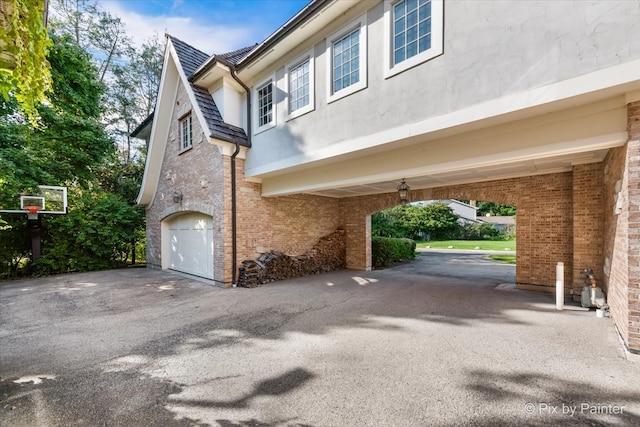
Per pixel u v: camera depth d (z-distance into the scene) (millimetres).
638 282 4172
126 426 2982
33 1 2727
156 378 3963
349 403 3344
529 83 4523
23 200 12312
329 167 8734
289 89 8867
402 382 3779
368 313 6855
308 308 7344
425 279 11391
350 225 14336
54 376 4043
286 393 3564
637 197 4094
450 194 10922
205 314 6969
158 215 14602
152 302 8156
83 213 14484
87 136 14805
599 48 3949
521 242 9398
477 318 6387
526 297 8266
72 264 13859
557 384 3680
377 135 6520
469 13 5129
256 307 7504
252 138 10328
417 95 5832
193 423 3027
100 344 5195
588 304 6996
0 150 11922
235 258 10242
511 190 9570
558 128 4855
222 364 4352
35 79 3137
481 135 5684
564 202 8609
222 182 10078
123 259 16828
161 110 13148
